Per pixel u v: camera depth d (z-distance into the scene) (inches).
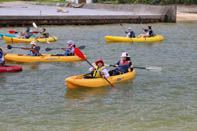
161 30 1722.4
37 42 1261.1
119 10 2591.0
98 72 677.3
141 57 994.1
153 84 699.4
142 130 466.0
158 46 1207.6
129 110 545.6
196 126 481.7
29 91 646.5
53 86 680.4
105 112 536.4
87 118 510.6
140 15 2091.5
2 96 613.3
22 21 1776.6
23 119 506.0
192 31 1681.8
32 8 2591.0
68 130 466.0
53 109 549.0
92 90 651.5
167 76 766.5
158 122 496.1
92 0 3011.8
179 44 1256.8
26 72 793.6
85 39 1355.8
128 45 1221.7
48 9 2541.8
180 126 480.7
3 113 529.3
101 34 1524.4
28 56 903.1
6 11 2196.1
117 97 612.7
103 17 1978.3
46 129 470.0
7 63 892.0
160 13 2239.2
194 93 642.2
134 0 2807.6
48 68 838.5
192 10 2682.1
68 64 890.1
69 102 583.5
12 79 729.0
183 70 828.0
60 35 1464.1
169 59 965.8
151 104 576.4
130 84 697.0
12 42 1272.1
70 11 2405.3
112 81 690.2
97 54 1035.9
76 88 660.7
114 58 976.9
